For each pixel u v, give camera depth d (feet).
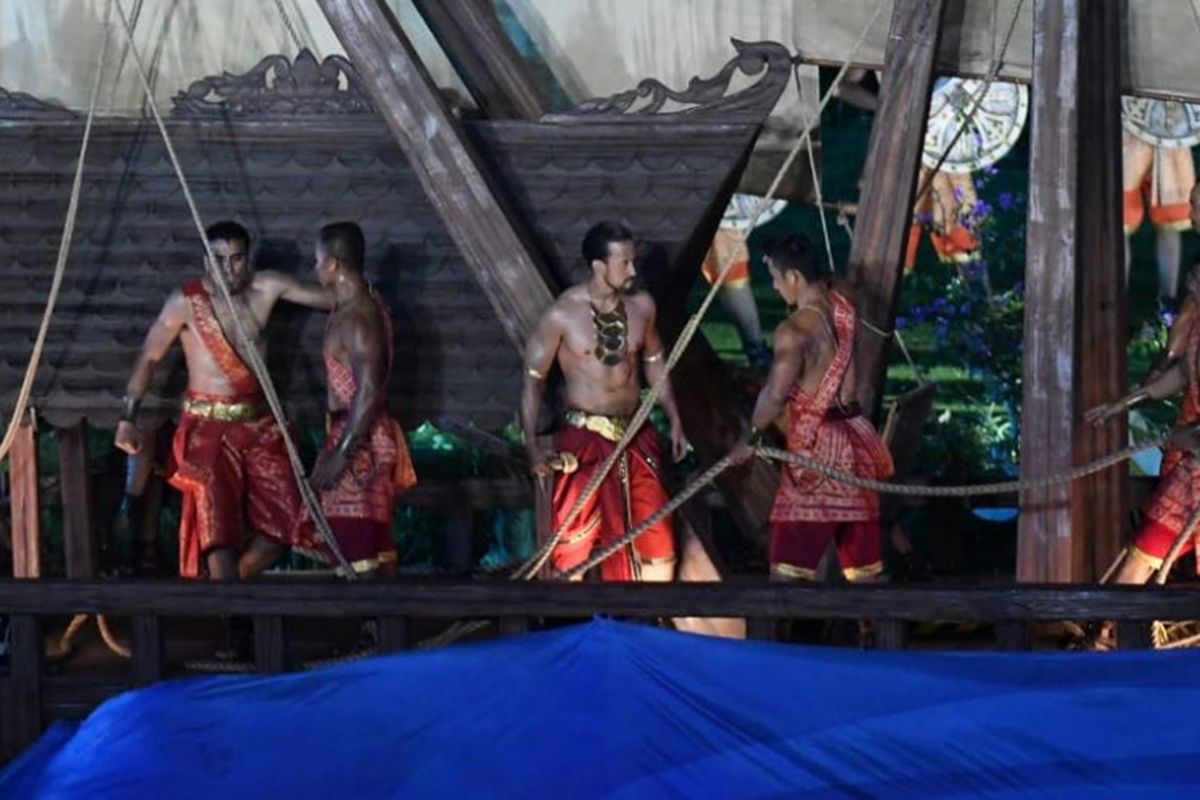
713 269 126.41
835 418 81.46
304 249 88.38
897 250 86.48
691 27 89.86
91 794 50.01
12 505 91.30
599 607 72.23
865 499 81.35
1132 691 51.67
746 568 102.22
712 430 89.10
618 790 47.47
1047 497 83.46
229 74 88.63
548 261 87.15
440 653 54.95
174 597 73.97
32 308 89.10
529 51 90.33
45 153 89.10
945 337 126.11
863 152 136.98
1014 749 48.98
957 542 100.99
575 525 82.28
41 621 75.97
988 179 128.26
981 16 88.79
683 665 53.01
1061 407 83.30
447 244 87.81
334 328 83.15
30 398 88.79
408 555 118.01
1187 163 124.47
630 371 81.87
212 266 84.33
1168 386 83.76
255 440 85.76
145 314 88.79
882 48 89.10
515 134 87.30
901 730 49.83
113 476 100.42
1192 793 46.85
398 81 84.53
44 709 76.23
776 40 89.66
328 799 48.03
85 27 90.68
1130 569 83.92
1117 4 86.07
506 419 87.30
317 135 88.12
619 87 90.27
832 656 54.60
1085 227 85.97
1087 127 85.97
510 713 50.85
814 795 47.14
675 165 87.20
